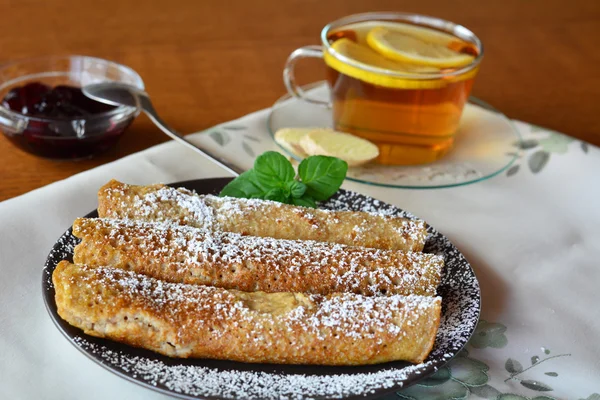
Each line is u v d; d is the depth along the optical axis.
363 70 0.71
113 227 0.59
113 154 0.74
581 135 0.82
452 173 0.73
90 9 0.93
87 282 0.56
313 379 0.54
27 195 0.66
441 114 0.72
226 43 0.90
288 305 0.56
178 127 0.78
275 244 0.60
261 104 0.82
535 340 0.61
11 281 0.60
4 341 0.57
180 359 0.55
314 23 0.95
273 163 0.66
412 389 0.56
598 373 0.59
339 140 0.73
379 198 0.71
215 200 0.63
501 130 0.79
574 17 1.00
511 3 1.02
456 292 0.60
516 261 0.66
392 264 0.60
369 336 0.55
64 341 0.58
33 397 0.55
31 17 0.91
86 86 0.75
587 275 0.66
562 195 0.73
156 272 0.58
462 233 0.68
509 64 0.91
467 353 0.59
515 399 0.56
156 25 0.92
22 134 0.70
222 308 0.56
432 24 0.78
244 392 0.53
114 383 0.56
